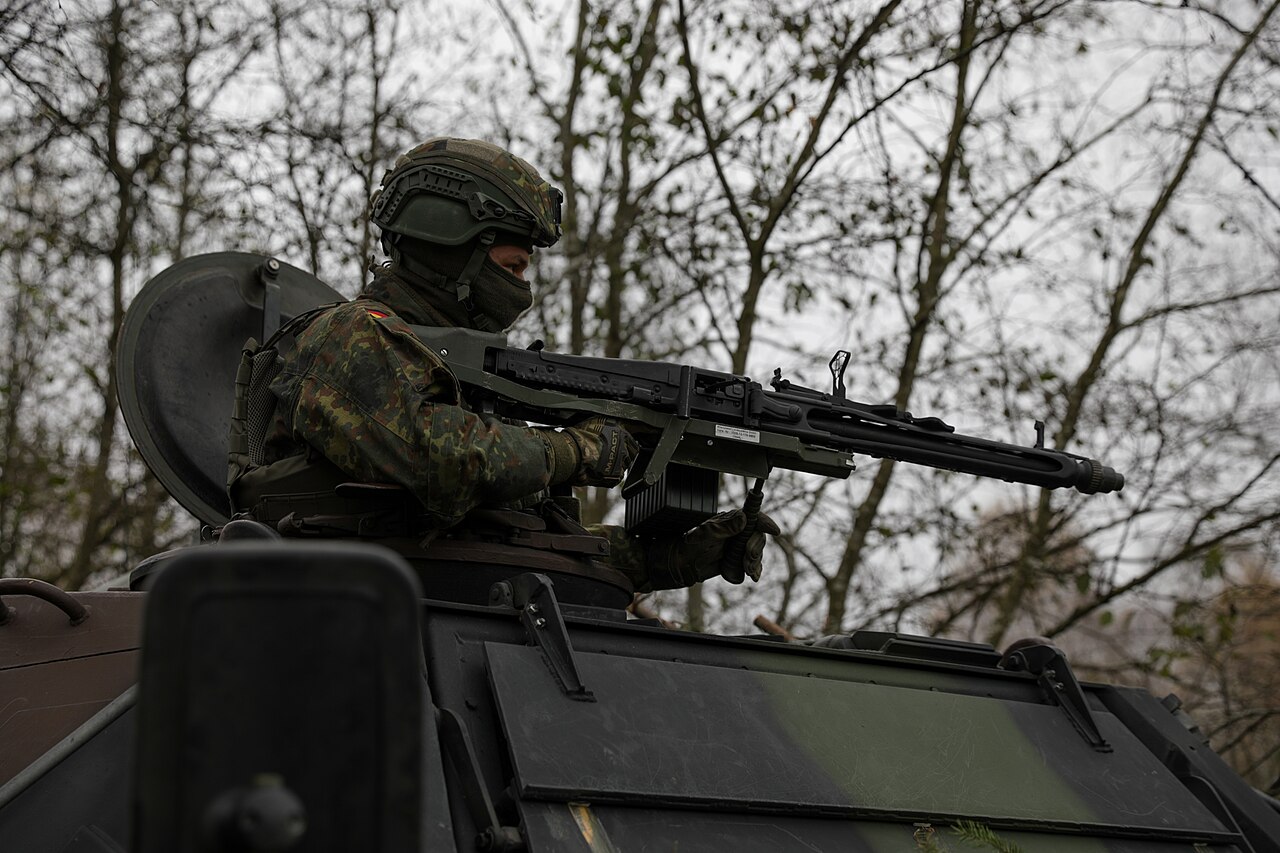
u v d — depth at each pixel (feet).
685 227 37.73
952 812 10.19
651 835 8.80
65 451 45.68
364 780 4.61
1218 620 34.88
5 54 31.32
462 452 10.61
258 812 4.39
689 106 36.14
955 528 37.42
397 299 12.26
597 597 11.86
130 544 44.24
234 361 15.76
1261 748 41.65
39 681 9.22
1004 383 37.68
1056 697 12.02
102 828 8.43
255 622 4.59
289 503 11.44
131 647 9.40
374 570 4.68
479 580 11.21
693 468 12.82
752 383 12.51
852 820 9.78
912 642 12.44
